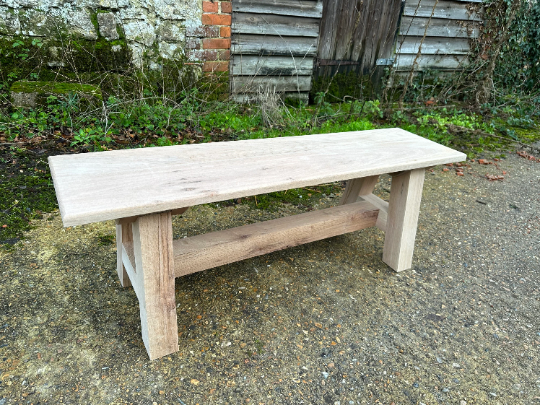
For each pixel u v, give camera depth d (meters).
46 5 3.84
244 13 4.59
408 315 2.13
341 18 5.34
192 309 2.04
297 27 4.96
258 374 1.72
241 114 4.77
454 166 4.22
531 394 1.72
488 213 3.30
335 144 2.22
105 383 1.62
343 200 2.80
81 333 1.83
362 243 2.75
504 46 6.34
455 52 6.36
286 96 5.33
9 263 2.22
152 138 3.76
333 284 2.32
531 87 6.69
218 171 1.71
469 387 1.74
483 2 6.11
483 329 2.07
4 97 3.77
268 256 2.53
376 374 1.77
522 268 2.62
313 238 2.27
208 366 1.73
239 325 1.96
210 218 2.91
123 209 1.32
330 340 1.92
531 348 1.97
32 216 2.65
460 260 2.65
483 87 5.77
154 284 1.61
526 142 5.05
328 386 1.69
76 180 1.50
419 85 6.29
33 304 1.96
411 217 2.35
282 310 2.08
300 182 1.68
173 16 4.25
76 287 2.11
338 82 5.76
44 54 3.95
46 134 3.55
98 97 3.88
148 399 1.57
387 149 2.20
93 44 4.10
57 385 1.59
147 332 1.68
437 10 5.89
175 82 4.50
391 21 5.70
